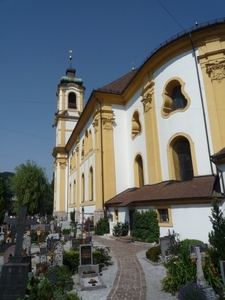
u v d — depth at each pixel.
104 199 22.47
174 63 18.31
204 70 16.36
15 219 7.91
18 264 6.85
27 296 6.27
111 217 21.17
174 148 17.78
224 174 12.38
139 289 7.20
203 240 11.67
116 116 25.25
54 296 6.11
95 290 7.30
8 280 6.69
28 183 44.03
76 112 52.16
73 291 7.18
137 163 22.69
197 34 16.73
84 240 13.80
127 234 17.80
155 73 20.03
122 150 24.42
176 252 9.37
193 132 16.23
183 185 14.84
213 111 15.46
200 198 12.00
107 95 25.16
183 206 12.88
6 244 14.68
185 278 6.66
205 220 11.80
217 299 5.71
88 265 8.79
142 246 14.00
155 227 14.42
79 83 54.78
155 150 19.03
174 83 18.45
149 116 20.00
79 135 37.16
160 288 7.20
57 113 52.34
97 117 25.11
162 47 18.47
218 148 14.79
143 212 15.82
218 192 12.30
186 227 12.52
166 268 8.73
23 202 42.53
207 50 16.47
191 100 16.73
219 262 6.79
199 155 15.64
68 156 48.59
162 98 18.91
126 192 22.00
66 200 47.03
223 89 15.47
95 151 24.94
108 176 23.17
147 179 20.03
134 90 23.80
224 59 15.82
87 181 28.84
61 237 18.66
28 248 12.64
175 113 17.58
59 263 9.09
